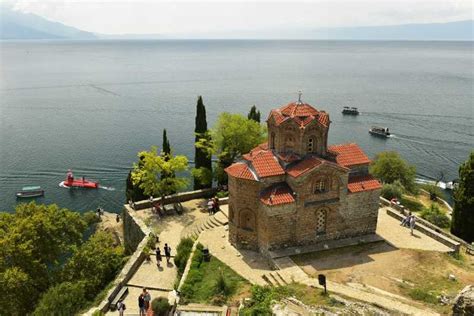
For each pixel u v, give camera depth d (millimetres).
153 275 41312
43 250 41469
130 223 54562
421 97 179375
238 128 58969
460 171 52969
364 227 44469
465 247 44625
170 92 194750
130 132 122500
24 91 197125
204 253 40875
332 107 159125
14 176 88500
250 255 41906
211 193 61219
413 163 97750
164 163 57219
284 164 41406
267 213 39531
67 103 166625
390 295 33500
